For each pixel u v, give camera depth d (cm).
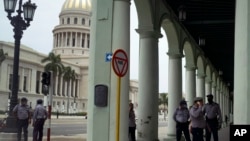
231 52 2545
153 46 1324
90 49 1028
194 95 2138
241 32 759
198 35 2027
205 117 1108
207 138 1148
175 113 1172
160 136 2086
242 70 749
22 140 1469
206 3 1477
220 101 3681
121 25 1002
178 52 1734
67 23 11906
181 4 1502
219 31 1939
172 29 1656
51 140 1634
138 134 1301
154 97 1318
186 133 1156
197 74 2530
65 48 11669
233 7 1499
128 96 986
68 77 9950
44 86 1346
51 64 8769
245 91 738
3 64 8281
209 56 2720
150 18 1309
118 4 1011
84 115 8912
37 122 1337
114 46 998
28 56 9250
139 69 1334
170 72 1762
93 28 1026
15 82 1698
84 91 11425
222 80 3906
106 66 991
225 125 3675
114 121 970
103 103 977
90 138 990
